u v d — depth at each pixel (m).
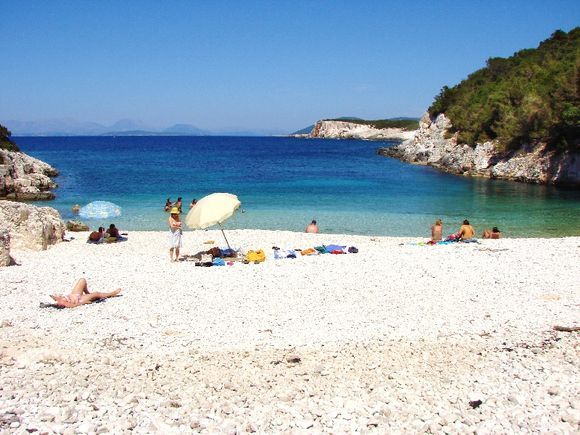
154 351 10.36
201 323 11.98
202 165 84.94
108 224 31.22
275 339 11.03
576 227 30.91
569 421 7.99
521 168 63.97
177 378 9.33
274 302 13.53
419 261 17.64
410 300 13.59
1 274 16.09
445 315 12.40
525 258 17.84
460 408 8.45
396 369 9.76
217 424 7.97
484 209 38.50
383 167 84.00
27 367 9.53
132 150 146.38
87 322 11.88
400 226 31.06
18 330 11.24
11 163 47.75
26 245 21.47
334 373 9.60
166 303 13.43
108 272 16.62
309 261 17.97
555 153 60.00
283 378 9.40
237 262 18.77
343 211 36.72
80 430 7.61
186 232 27.59
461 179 65.62
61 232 24.97
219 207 19.48
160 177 62.41
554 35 102.25
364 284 15.08
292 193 47.16
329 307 13.11
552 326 11.56
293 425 7.98
